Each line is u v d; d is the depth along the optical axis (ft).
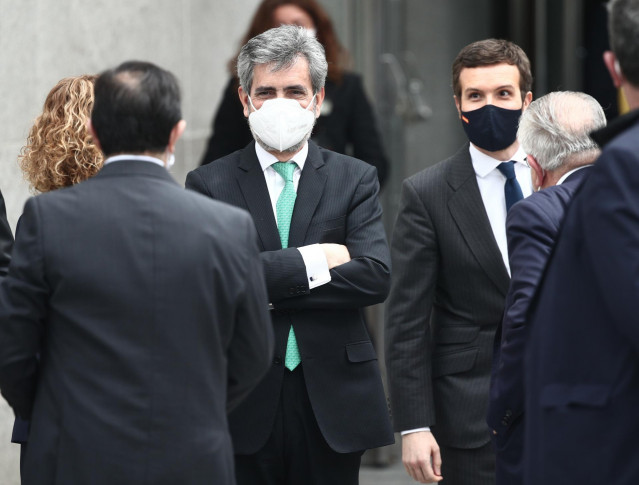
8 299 23.84
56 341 23.81
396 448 57.16
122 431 23.08
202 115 53.72
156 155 24.82
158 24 51.47
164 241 23.80
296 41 30.96
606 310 22.20
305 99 30.99
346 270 30.30
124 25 49.57
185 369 23.58
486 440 32.45
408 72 58.85
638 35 21.62
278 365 30.04
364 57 55.72
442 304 33.88
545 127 27.63
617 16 21.97
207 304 23.86
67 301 23.59
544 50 66.54
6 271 29.73
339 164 32.01
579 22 65.67
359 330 30.91
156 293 23.54
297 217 30.94
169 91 24.82
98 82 24.79
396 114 57.06
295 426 30.19
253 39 31.24
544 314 23.30
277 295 29.78
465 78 33.24
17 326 23.71
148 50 50.90
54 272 23.59
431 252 33.27
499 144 32.78
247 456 30.14
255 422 29.86
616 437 21.91
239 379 25.49
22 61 44.57
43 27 45.52
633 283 20.47
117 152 24.66
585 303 22.50
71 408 23.30
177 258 23.73
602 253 21.02
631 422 21.81
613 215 20.83
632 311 20.51
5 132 44.06
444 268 33.27
